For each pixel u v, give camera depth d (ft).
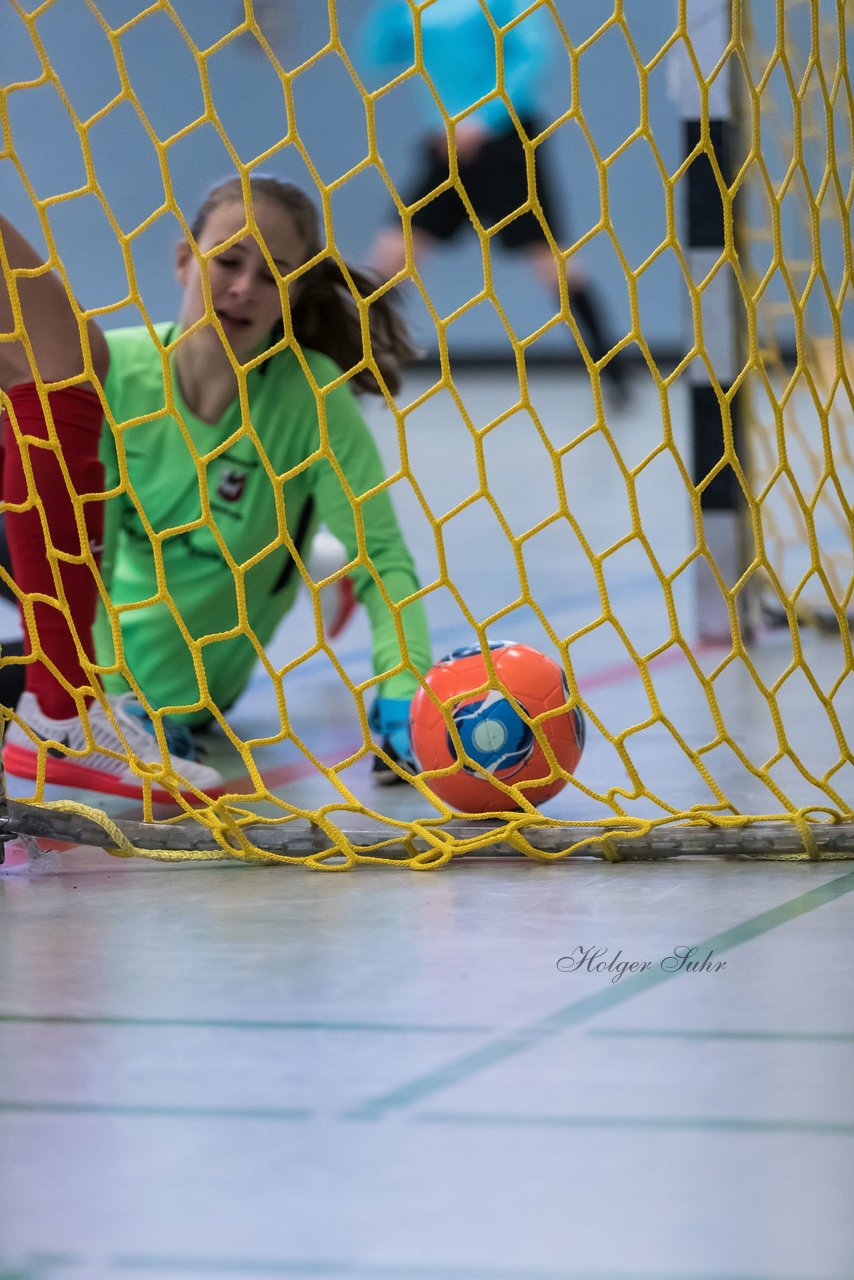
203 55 19.35
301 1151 11.05
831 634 37.47
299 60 101.50
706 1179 10.50
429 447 82.58
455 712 20.89
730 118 35.63
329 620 36.73
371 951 15.87
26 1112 11.86
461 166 81.82
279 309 25.96
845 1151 10.88
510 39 75.51
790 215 51.75
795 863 19.35
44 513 21.07
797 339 20.89
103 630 27.45
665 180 20.06
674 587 44.50
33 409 21.91
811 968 14.88
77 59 101.76
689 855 19.61
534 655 21.61
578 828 19.79
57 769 22.54
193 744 25.75
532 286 106.11
